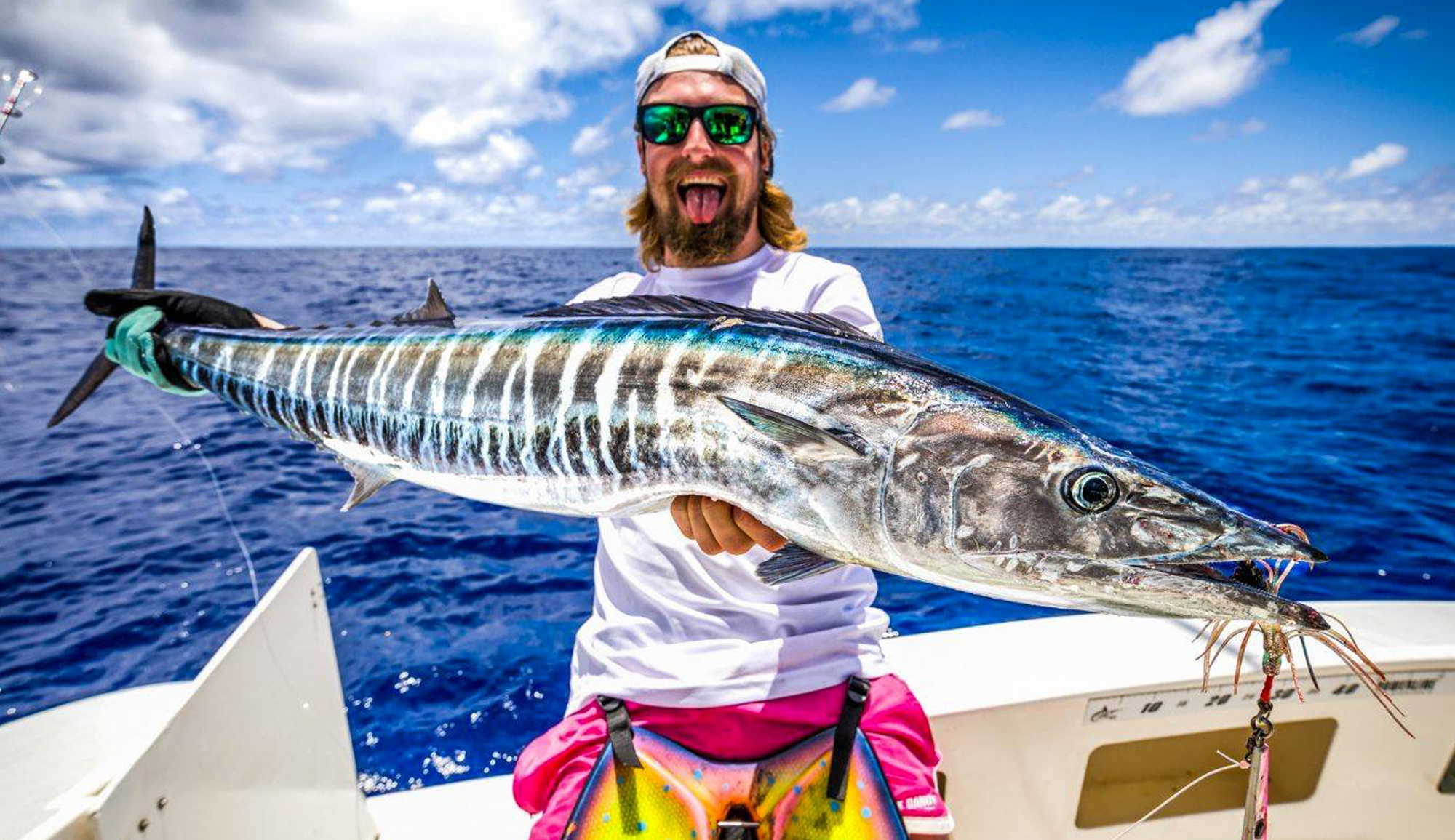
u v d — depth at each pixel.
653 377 1.76
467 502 7.67
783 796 1.94
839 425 1.59
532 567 5.99
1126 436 10.34
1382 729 2.63
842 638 2.08
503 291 32.09
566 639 4.83
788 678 2.00
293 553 6.32
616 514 1.87
